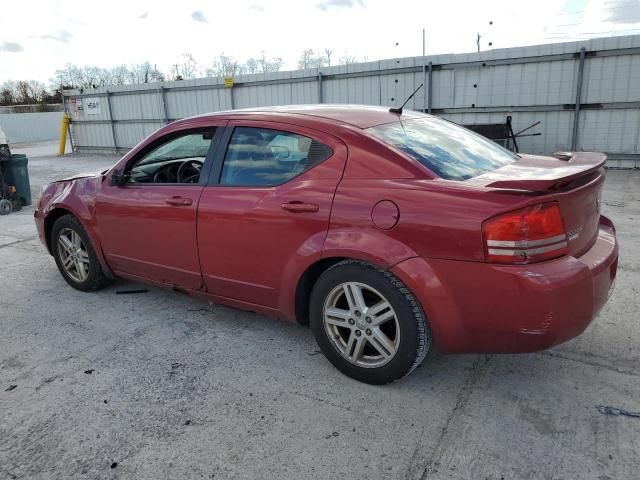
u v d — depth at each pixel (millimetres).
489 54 11938
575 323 2361
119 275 4152
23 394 2873
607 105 10945
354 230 2664
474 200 2371
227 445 2402
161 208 3520
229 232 3176
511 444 2332
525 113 11914
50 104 38625
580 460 2211
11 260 5566
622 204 7473
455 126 3619
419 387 2822
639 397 2650
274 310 3178
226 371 3062
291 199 2891
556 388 2760
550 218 2316
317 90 14789
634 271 4477
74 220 4246
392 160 2699
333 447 2363
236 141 3275
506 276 2295
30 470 2271
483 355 3145
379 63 13453
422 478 2154
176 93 18062
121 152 20547
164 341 3479
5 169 8617
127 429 2537
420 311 2588
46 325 3795
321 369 3053
